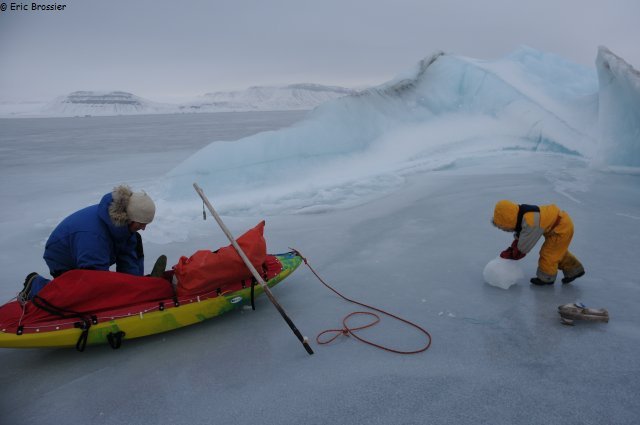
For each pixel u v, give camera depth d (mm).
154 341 3336
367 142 11320
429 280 4219
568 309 3297
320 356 3051
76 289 3002
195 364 3018
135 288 3186
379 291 4039
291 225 6508
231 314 3719
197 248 5684
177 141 25562
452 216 6434
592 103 12234
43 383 2898
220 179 9055
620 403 2443
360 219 6598
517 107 12672
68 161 15930
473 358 2926
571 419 2342
